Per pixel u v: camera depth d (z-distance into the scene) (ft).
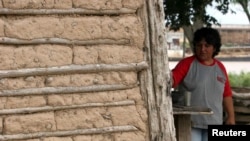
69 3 12.43
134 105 13.10
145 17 13.14
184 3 30.53
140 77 13.16
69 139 12.53
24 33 12.07
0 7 11.87
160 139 13.30
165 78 13.34
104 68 12.71
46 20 12.24
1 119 11.96
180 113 15.97
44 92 12.23
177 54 92.07
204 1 30.73
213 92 17.52
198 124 17.48
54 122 12.40
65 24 12.39
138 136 13.15
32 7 12.12
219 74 17.71
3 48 11.94
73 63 12.51
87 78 12.62
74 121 12.56
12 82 12.02
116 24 12.80
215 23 32.96
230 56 97.19
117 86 12.87
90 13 12.65
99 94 12.74
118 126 12.94
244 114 22.13
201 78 17.44
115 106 12.91
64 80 12.42
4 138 11.95
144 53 13.15
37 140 12.25
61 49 12.39
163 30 13.29
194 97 17.49
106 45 12.78
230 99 18.57
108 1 12.74
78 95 12.57
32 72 12.12
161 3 13.25
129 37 12.93
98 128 12.76
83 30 12.53
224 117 20.35
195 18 31.96
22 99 12.12
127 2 12.91
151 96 13.23
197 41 17.47
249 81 59.26
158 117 13.30
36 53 12.18
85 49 12.60
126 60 12.93
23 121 12.12
